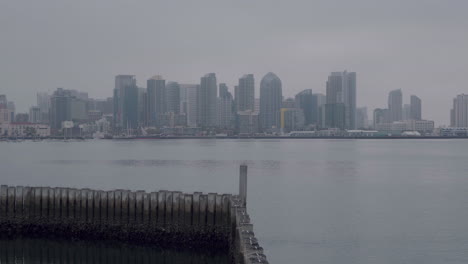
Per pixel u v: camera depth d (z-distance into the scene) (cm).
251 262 2302
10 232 4297
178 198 4025
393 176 10681
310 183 9300
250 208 6619
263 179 9912
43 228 4266
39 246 4256
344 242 5009
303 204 6950
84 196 4206
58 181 9244
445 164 14300
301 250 4725
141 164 13675
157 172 11181
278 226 5609
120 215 4141
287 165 13625
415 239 5122
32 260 4069
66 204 4241
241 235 2855
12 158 16312
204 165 13350
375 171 11856
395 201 7300
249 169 12219
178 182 9219
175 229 4031
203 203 3988
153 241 4056
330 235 5256
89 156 17675
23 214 4294
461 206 6931
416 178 10344
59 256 4172
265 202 7081
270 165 13600
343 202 7169
